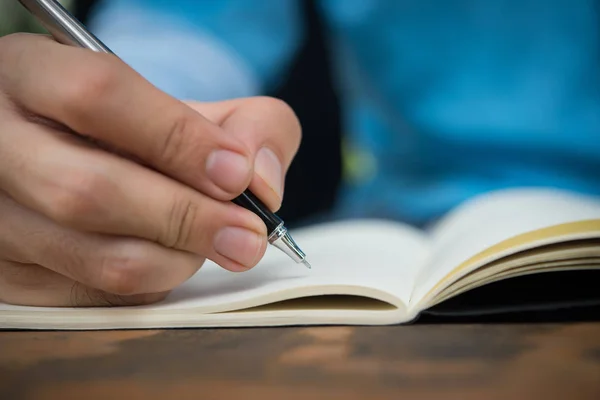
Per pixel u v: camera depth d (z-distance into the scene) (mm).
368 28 529
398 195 519
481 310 255
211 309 259
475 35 542
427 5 539
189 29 513
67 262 259
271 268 293
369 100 532
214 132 253
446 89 535
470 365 230
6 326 262
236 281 281
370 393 217
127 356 239
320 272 281
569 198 313
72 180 248
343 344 245
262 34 521
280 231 271
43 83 247
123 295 264
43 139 251
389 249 325
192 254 265
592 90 527
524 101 532
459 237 297
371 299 270
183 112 251
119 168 251
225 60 510
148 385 222
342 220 506
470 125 530
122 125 247
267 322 259
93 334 257
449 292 254
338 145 525
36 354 241
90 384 223
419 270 290
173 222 254
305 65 524
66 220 250
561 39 533
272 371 229
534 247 253
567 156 523
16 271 266
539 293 264
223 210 257
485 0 542
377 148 534
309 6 522
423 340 247
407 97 535
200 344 247
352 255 314
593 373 225
